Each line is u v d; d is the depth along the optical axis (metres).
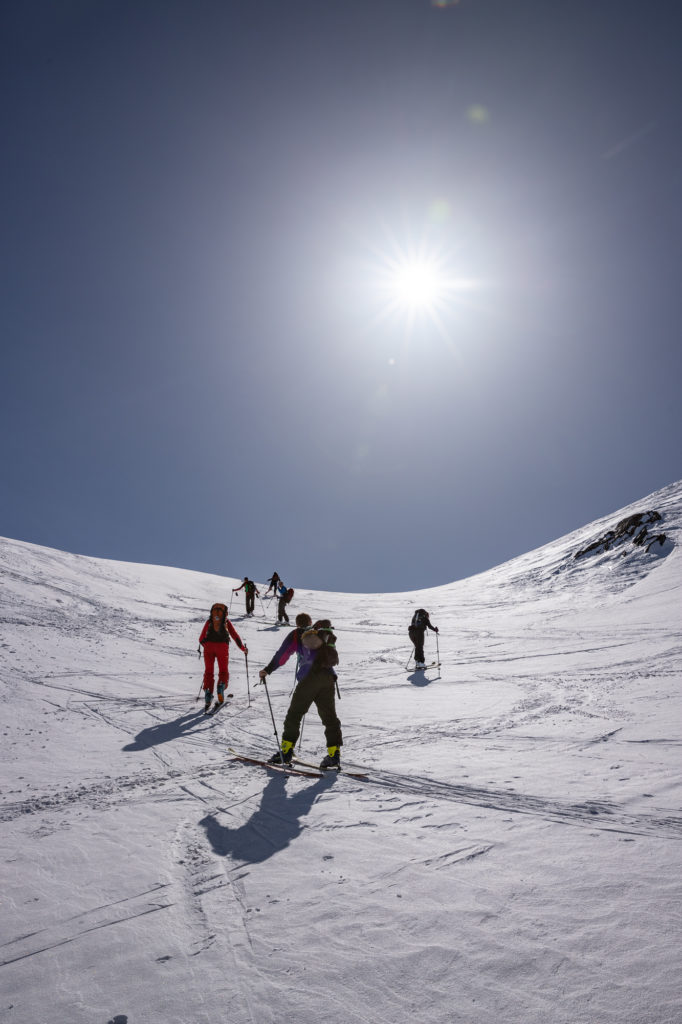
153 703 7.61
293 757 5.11
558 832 3.06
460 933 2.12
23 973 2.00
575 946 1.98
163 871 2.84
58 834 3.36
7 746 5.38
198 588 28.34
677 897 2.27
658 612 16.86
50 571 20.75
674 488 40.25
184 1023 1.71
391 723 6.52
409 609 26.84
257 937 2.19
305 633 5.06
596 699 7.17
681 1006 1.62
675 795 3.53
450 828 3.22
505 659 12.02
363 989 1.83
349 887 2.57
